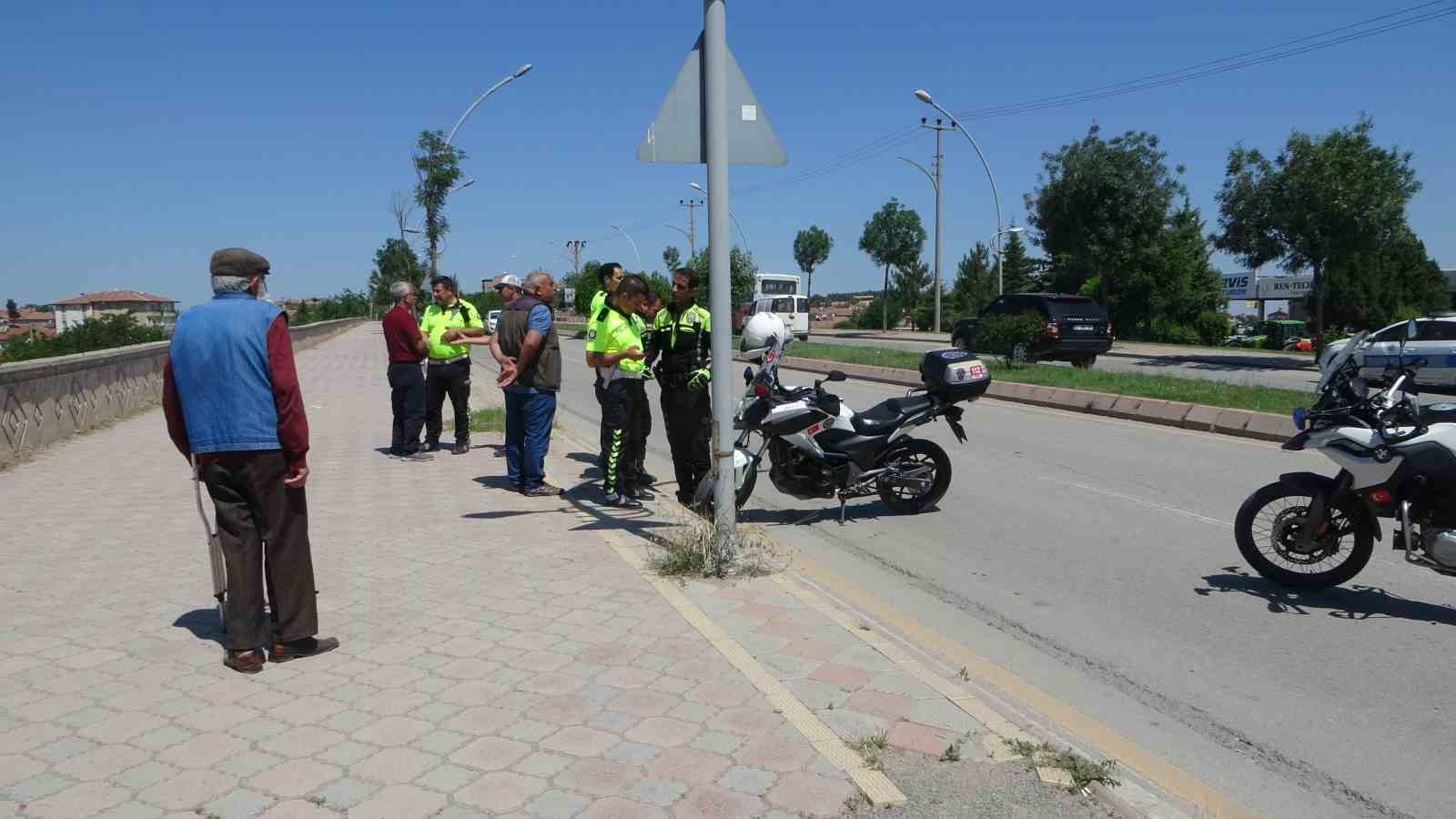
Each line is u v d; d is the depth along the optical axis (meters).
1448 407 5.33
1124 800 3.23
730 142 5.62
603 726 3.61
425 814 3.01
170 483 8.57
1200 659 4.73
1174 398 13.34
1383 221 25.14
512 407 8.25
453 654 4.34
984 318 21.55
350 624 4.74
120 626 4.71
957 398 7.65
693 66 5.58
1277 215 26.27
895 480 7.56
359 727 3.61
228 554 4.14
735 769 3.29
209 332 4.06
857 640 4.57
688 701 3.83
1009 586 5.94
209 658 4.30
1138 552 6.63
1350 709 4.16
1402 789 3.51
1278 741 3.88
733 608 5.03
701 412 7.81
